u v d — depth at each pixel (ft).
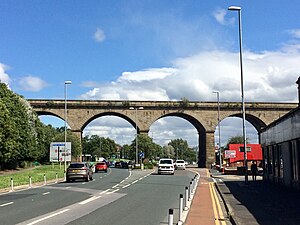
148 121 266.16
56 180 135.85
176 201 65.82
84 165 126.41
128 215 49.03
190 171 209.26
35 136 241.96
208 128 267.80
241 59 108.99
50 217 46.96
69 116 258.78
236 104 268.82
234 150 193.98
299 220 43.60
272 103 271.08
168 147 540.93
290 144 84.94
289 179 86.02
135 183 113.60
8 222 43.04
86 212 51.67
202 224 42.57
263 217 46.26
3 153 185.88
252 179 130.72
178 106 266.98
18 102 219.82
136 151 258.37
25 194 80.28
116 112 263.29
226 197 70.85
